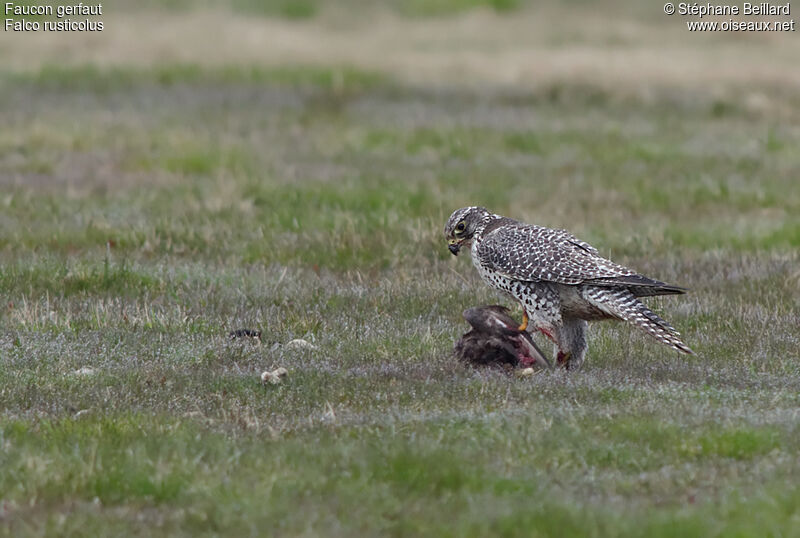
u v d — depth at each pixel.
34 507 8.03
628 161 25.28
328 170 23.64
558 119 29.88
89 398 10.70
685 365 11.88
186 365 11.86
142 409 10.40
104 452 8.88
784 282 15.60
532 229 12.03
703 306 14.42
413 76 35.88
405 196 20.73
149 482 8.30
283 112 30.81
